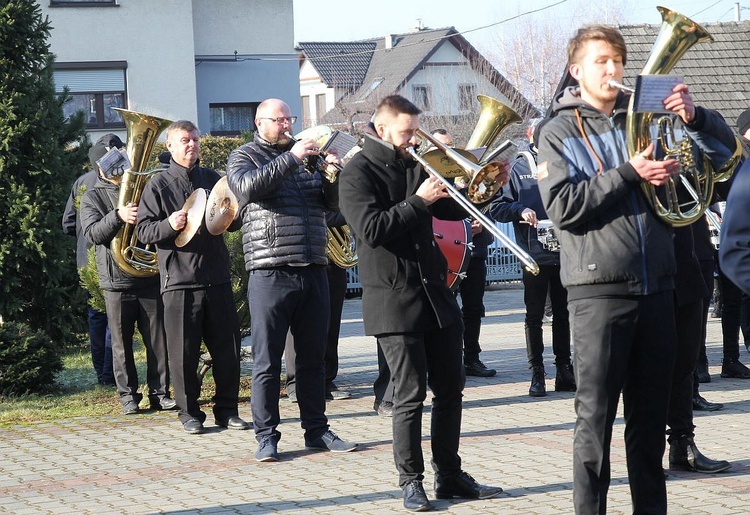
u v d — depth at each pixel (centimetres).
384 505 553
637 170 430
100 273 823
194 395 757
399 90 4900
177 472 641
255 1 2831
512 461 635
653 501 468
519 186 820
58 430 775
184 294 745
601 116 459
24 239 1141
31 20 1180
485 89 4631
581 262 448
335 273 864
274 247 669
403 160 550
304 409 687
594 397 450
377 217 525
